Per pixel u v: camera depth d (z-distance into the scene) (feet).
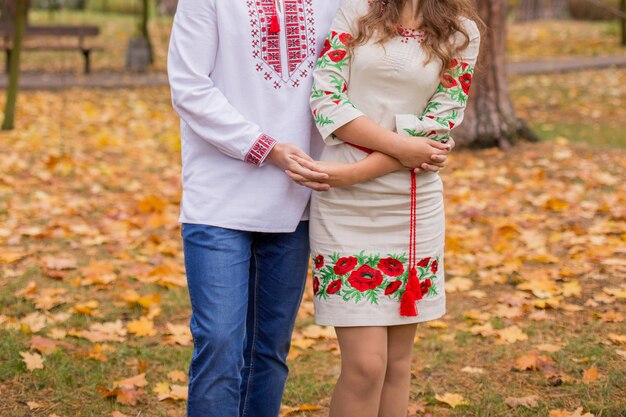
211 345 8.18
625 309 14.55
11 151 27.89
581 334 13.56
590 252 17.31
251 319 9.16
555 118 36.14
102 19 81.66
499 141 28.25
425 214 8.60
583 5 86.33
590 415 10.49
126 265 17.15
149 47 52.49
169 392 11.69
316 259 8.66
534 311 14.67
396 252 8.50
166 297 15.46
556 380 11.85
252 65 8.37
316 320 8.70
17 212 20.63
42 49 47.11
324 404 11.59
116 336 13.51
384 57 8.41
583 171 24.57
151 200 21.20
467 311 14.80
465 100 8.68
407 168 8.50
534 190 22.94
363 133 8.32
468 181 24.29
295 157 8.21
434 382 12.10
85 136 31.30
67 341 13.33
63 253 17.72
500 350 13.10
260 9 8.37
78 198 22.38
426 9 8.40
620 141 30.48
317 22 8.65
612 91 42.91
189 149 8.61
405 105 8.50
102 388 11.50
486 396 11.50
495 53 28.30
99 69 51.42
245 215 8.39
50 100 39.37
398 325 8.78
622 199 21.17
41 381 11.75
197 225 8.43
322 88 8.41
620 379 11.71
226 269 8.32
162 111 38.06
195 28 8.30
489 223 20.06
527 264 17.10
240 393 9.29
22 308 14.57
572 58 56.75
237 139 8.18
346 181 8.31
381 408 8.95
